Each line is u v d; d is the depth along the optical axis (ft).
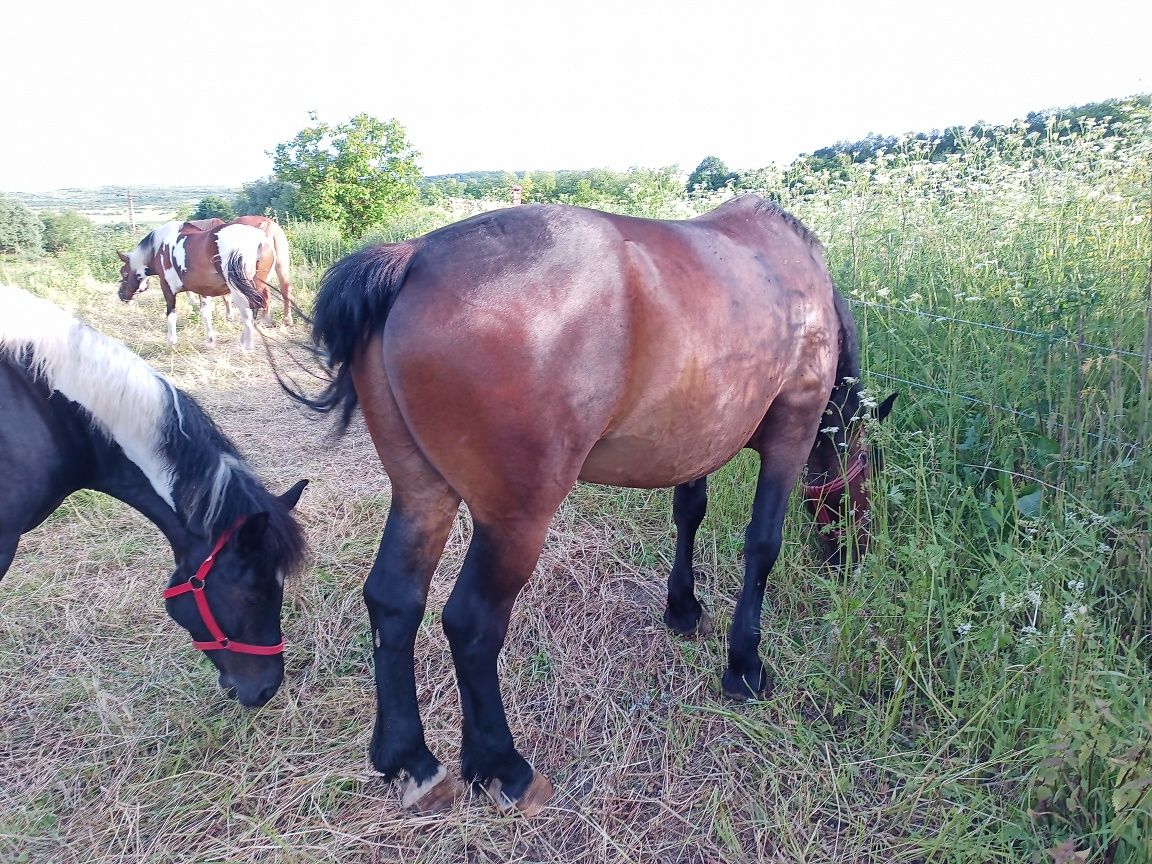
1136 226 11.86
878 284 13.55
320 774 7.77
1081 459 9.29
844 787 7.41
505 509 6.49
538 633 9.99
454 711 8.76
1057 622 7.54
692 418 7.18
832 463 9.99
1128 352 9.43
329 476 14.92
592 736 8.38
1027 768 7.28
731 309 7.27
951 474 10.52
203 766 7.98
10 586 11.25
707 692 8.96
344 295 6.43
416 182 53.78
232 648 8.14
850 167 16.58
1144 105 13.82
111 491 8.19
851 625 8.68
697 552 11.63
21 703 9.00
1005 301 11.91
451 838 7.08
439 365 6.07
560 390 6.22
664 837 7.11
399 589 7.18
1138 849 5.82
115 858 6.93
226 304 33.63
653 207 19.27
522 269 6.23
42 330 7.41
